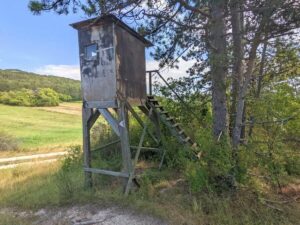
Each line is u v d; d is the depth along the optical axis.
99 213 6.33
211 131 7.41
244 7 5.79
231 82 7.48
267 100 6.79
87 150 7.95
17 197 8.16
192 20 7.48
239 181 6.20
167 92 9.34
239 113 6.51
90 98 7.79
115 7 6.87
